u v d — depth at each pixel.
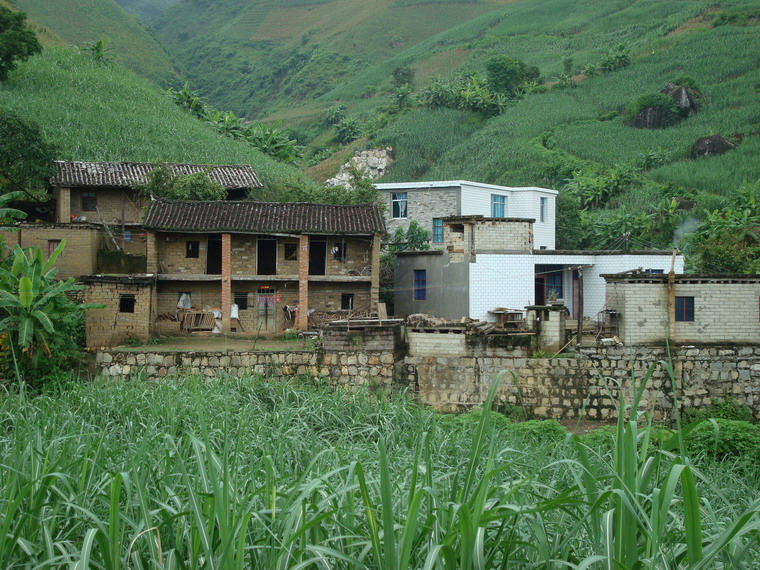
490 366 22.38
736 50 76.06
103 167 32.12
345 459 8.20
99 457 7.35
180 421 13.07
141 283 24.33
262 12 166.50
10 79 49.53
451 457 10.57
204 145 47.28
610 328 23.62
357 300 29.05
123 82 57.50
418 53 115.25
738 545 4.89
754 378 22.55
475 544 4.50
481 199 36.69
